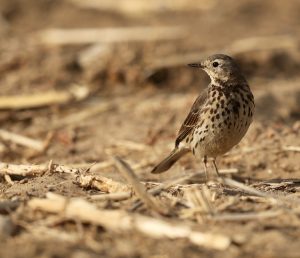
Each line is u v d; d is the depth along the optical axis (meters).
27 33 25.14
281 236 8.35
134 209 9.20
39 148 15.65
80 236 8.50
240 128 12.35
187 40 23.17
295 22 26.25
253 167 13.86
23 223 8.86
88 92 19.23
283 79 21.00
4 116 17.92
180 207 9.38
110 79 20.42
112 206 9.31
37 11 27.81
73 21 26.61
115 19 26.83
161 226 8.50
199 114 12.48
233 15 26.94
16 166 11.77
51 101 18.61
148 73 20.39
